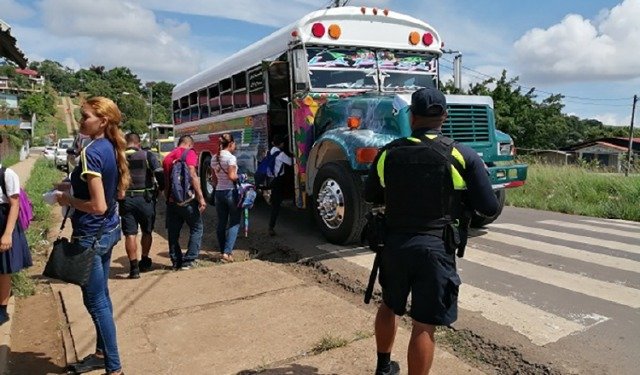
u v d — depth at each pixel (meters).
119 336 4.25
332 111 7.24
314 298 4.95
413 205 2.81
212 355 3.85
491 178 6.84
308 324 4.33
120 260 6.73
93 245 3.38
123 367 3.71
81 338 4.24
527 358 3.62
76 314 4.77
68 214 3.64
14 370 3.83
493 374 3.48
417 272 2.81
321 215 7.04
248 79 9.33
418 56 8.47
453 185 2.78
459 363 3.57
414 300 2.82
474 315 4.41
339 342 3.91
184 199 6.06
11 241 4.36
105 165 3.32
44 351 4.17
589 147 46.12
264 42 8.70
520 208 11.08
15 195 4.36
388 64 8.17
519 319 4.29
